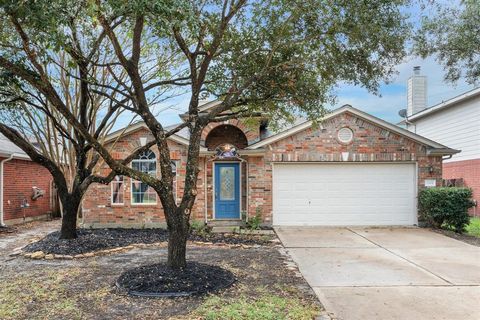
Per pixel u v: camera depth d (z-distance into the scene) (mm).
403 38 6402
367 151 12797
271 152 12758
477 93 15758
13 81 7359
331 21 6105
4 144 14320
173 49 7762
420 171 12836
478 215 16109
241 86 6824
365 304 5348
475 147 16375
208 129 13445
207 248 9289
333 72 6777
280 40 6586
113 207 12672
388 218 12914
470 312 5047
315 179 12930
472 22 10367
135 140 12688
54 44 4719
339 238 10680
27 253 8359
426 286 6203
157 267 6453
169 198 6246
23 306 5164
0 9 4566
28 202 15234
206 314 4777
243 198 13219
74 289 5906
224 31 6523
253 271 7043
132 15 5082
